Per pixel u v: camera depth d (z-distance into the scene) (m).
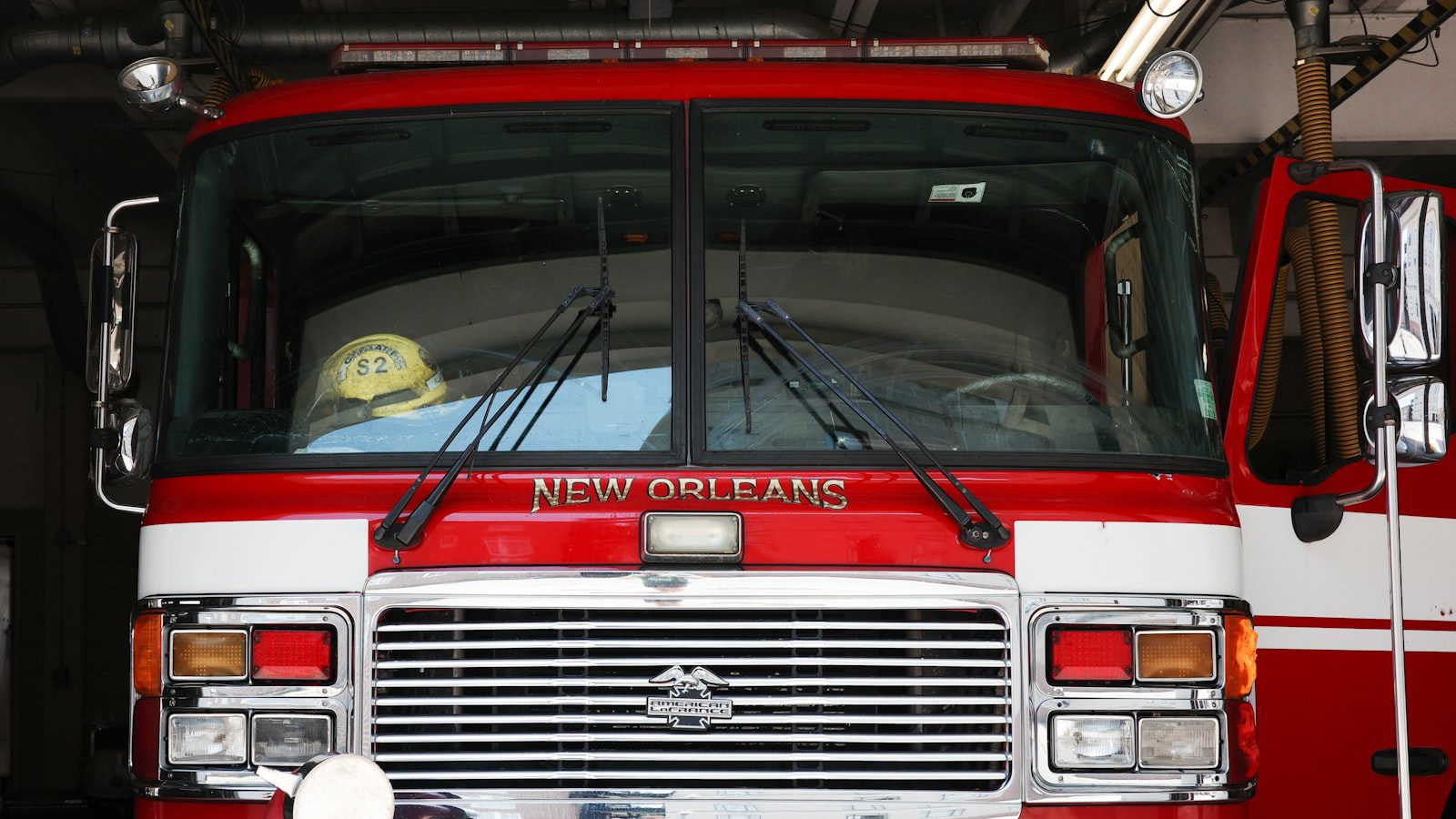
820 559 3.20
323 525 3.23
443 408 3.38
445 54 3.87
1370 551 4.16
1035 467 3.33
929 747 3.11
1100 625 3.21
